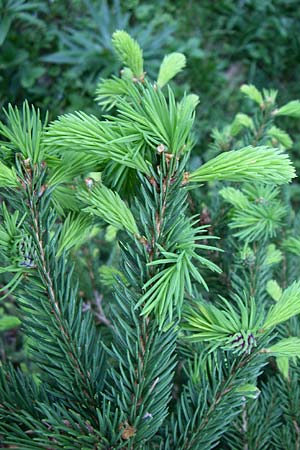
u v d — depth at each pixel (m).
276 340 0.51
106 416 0.35
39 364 0.39
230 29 1.79
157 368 0.36
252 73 1.73
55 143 0.32
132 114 0.31
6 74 1.50
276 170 0.32
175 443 0.39
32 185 0.34
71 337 0.38
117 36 0.43
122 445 0.35
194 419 0.38
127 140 0.31
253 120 0.57
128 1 1.69
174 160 0.32
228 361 0.38
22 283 0.38
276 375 0.53
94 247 0.74
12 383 0.39
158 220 0.34
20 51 1.50
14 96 1.49
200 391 0.39
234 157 0.32
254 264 0.51
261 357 0.37
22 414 0.37
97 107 1.50
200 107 1.62
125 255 0.35
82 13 1.66
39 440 0.35
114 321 0.38
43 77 1.58
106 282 0.52
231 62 1.79
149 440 0.41
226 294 0.54
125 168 0.37
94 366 0.38
